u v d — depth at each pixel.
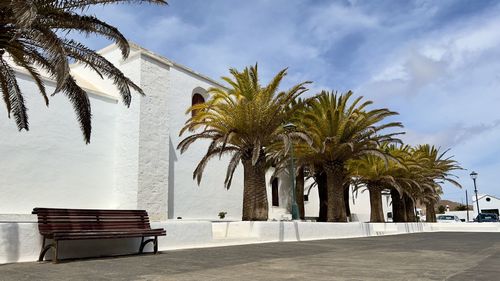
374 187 29.33
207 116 17.30
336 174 21.20
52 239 8.07
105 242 9.45
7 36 8.89
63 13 8.89
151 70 19.95
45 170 16.20
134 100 19.22
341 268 7.19
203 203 23.00
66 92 10.62
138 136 18.73
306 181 35.22
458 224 33.44
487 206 78.31
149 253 9.98
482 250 11.45
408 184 29.62
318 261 8.36
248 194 16.94
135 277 6.05
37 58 9.84
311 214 35.34
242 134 16.94
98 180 18.27
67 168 17.03
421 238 18.56
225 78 17.05
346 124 20.00
